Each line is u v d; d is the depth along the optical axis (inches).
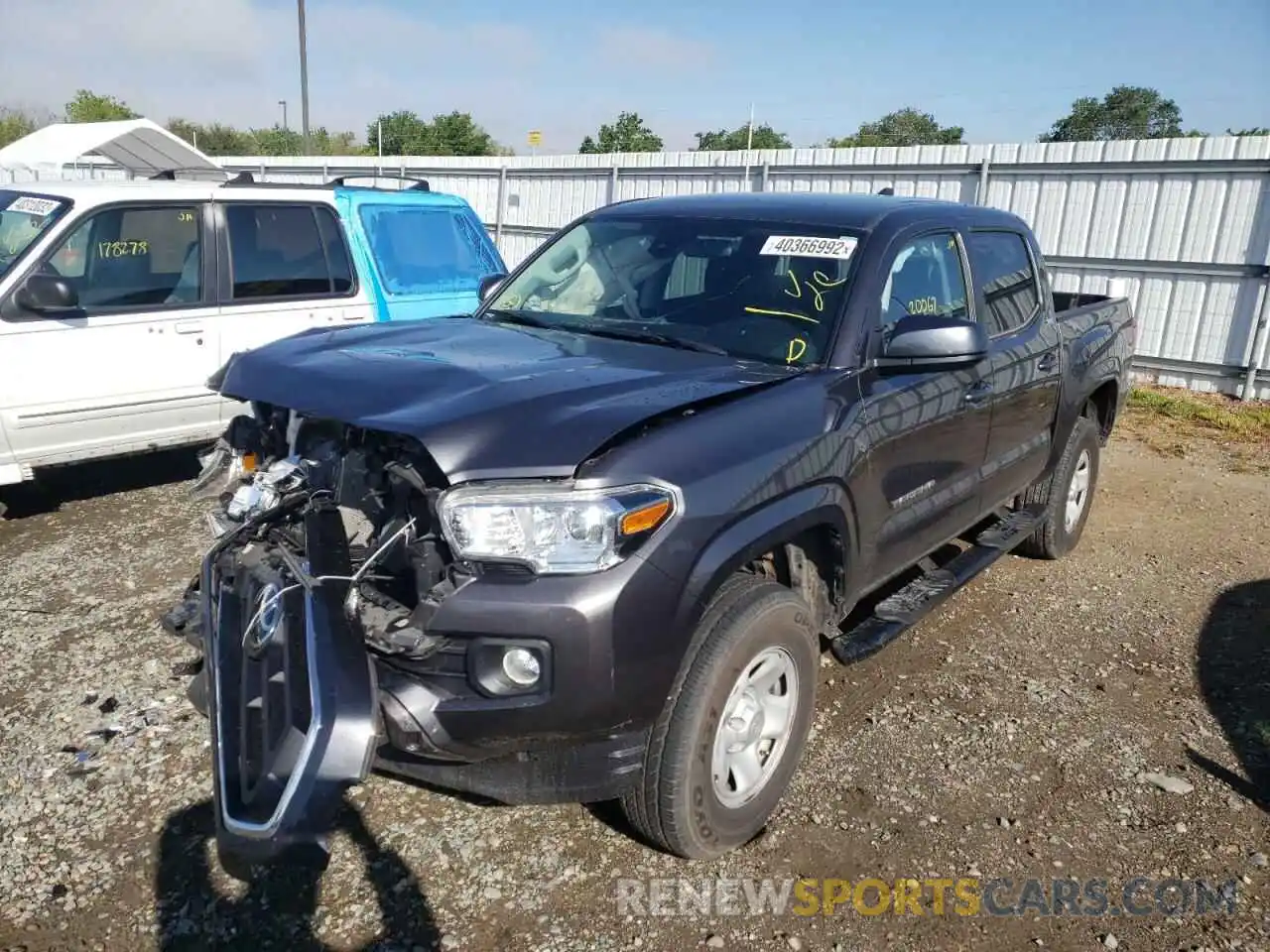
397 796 129.1
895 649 176.1
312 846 88.1
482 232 311.0
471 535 96.4
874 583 144.3
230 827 92.2
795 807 129.6
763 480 111.1
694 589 102.8
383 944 104.5
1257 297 403.2
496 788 105.3
